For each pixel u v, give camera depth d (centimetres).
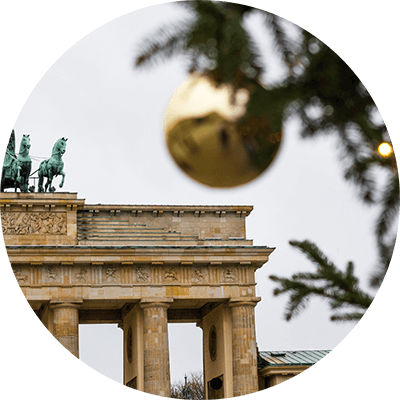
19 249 11594
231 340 12238
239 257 12156
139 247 11894
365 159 1116
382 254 1105
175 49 1059
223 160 1104
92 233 12419
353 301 1128
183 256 12038
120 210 12569
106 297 11838
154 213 12700
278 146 1092
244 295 12156
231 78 1067
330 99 1128
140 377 12000
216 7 1073
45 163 12350
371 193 1105
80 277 11875
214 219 12888
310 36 1126
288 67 1084
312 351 12188
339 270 1138
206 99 1085
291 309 1152
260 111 1071
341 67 1138
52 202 12088
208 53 1062
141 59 1058
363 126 1128
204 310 13312
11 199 11906
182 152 1120
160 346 11788
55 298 11681
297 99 1080
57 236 12094
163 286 12025
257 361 11869
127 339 12975
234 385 11894
